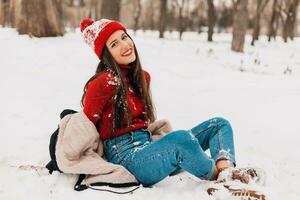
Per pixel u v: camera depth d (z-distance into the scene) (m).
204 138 3.46
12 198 3.09
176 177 3.51
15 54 9.63
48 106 6.08
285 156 4.45
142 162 3.22
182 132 3.18
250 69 11.45
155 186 3.31
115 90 3.27
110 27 3.33
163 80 8.53
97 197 3.06
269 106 6.69
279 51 18.22
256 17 22.59
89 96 3.25
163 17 21.89
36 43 11.02
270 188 3.13
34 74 8.14
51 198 3.08
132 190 3.15
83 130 3.24
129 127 3.34
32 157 3.94
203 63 11.35
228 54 14.82
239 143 4.80
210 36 21.55
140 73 3.42
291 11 24.70
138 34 25.23
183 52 13.78
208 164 3.18
